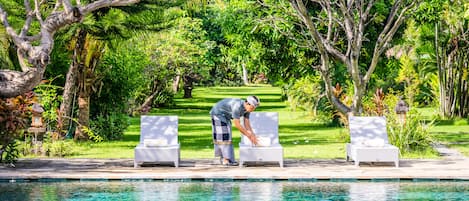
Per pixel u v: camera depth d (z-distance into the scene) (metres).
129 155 19.12
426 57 39.50
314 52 26.92
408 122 18.77
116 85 25.80
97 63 23.11
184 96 58.47
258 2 22.06
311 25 18.09
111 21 19.97
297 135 26.19
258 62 27.48
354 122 16.77
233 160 15.95
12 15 19.06
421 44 36.62
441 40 35.28
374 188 12.79
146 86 39.31
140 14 20.70
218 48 37.03
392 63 28.58
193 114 40.16
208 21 36.97
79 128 23.08
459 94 35.22
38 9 13.66
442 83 35.91
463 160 16.94
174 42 37.50
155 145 15.71
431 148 18.83
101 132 23.73
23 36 13.55
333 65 27.78
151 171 14.72
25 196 11.88
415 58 39.69
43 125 18.75
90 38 21.92
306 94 33.09
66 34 20.05
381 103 22.02
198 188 12.79
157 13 21.05
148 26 21.03
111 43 21.91
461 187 12.90
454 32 34.69
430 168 15.14
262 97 62.00
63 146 18.70
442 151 19.62
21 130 16.02
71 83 22.34
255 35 26.12
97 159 17.42
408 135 18.48
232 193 12.18
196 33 37.78
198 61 38.94
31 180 13.72
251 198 11.64
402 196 11.85
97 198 11.66
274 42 26.23
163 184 13.31
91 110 25.64
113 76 25.48
